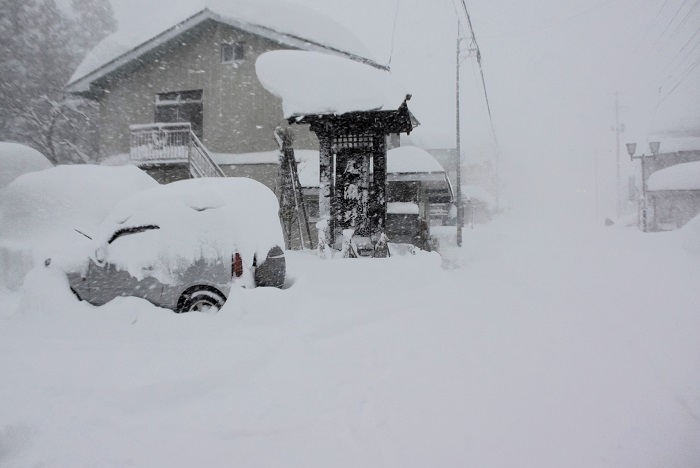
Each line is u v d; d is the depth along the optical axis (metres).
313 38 15.14
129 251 5.36
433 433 2.68
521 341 4.66
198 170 13.62
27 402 2.97
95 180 9.07
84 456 2.39
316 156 14.91
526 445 2.53
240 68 15.73
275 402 3.11
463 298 7.14
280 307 5.00
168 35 15.70
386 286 7.38
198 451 2.47
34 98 20.14
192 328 4.66
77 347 4.14
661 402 3.08
